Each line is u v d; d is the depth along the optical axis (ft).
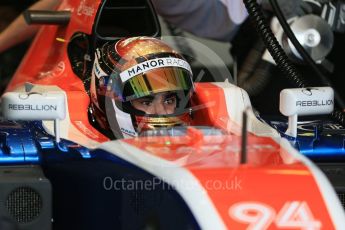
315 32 30.30
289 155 19.53
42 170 21.01
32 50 29.76
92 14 25.93
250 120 23.27
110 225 20.40
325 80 27.07
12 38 33.14
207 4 32.68
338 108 28.63
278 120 25.67
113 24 26.30
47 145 21.89
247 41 32.89
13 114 20.97
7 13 39.58
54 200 21.75
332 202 18.03
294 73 25.21
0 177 19.94
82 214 21.18
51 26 28.30
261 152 19.67
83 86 25.44
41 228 19.71
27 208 19.66
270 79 32.32
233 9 32.60
